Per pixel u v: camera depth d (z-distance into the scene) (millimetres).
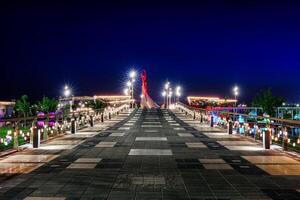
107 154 13133
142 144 16172
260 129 17797
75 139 18141
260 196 7582
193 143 16594
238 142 17031
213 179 9102
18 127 15352
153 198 7430
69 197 7500
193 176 9453
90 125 27062
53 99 28531
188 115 43375
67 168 10461
